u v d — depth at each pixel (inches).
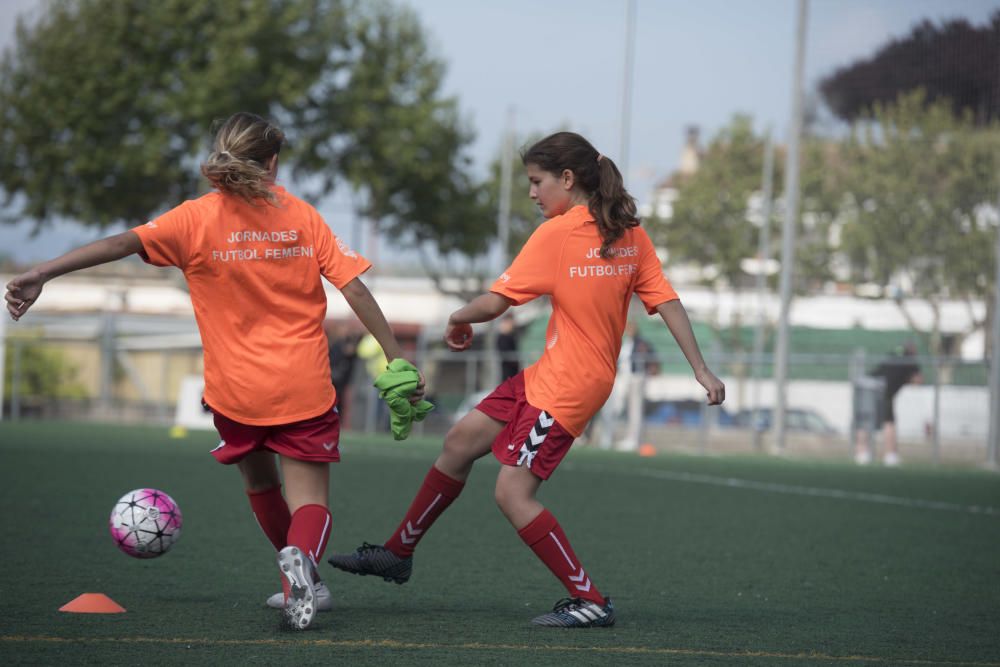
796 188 1342.3
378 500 607.5
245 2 2272.4
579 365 301.0
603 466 947.3
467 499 625.9
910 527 576.1
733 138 2940.5
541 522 299.7
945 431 1193.4
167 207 2337.6
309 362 285.7
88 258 269.9
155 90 2263.8
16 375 1489.9
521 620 306.0
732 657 266.5
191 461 802.2
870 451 1205.1
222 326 284.8
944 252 1419.8
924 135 1409.9
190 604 313.3
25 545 409.1
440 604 329.1
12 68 2313.0
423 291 3240.7
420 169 2438.5
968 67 1389.0
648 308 313.9
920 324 1440.7
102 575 355.6
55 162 2257.6
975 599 369.4
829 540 514.3
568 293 301.0
